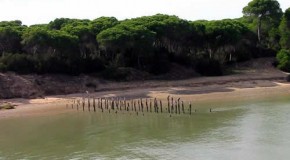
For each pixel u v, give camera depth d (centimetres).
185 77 12256
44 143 6134
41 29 11419
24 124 7500
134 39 11644
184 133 6353
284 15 14700
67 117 8038
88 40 12194
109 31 11681
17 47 11731
